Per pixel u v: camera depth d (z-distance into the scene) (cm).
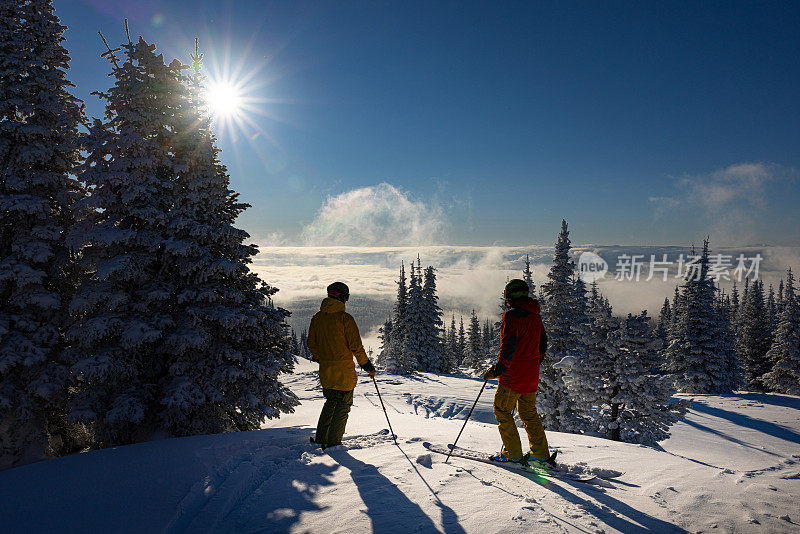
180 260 927
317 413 1276
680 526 270
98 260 898
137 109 928
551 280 2103
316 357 496
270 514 301
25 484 388
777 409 2616
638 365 1385
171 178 955
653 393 1365
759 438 1944
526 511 284
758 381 4456
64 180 960
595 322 1510
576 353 1791
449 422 767
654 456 546
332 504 311
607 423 1412
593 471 410
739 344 4722
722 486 367
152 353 924
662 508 304
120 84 922
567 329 1981
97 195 891
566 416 1745
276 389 1009
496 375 405
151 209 894
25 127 898
